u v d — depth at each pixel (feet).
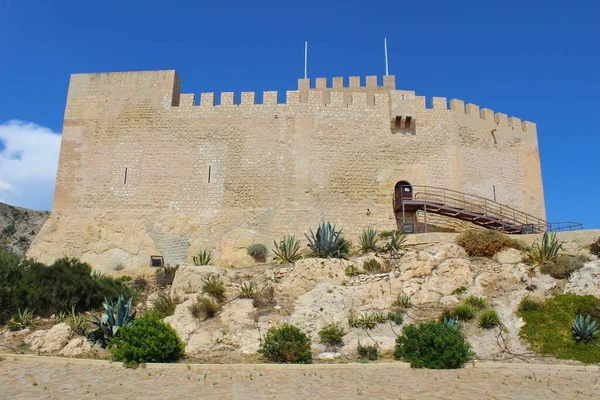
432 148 106.42
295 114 106.01
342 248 83.97
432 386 45.16
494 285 72.69
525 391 43.50
